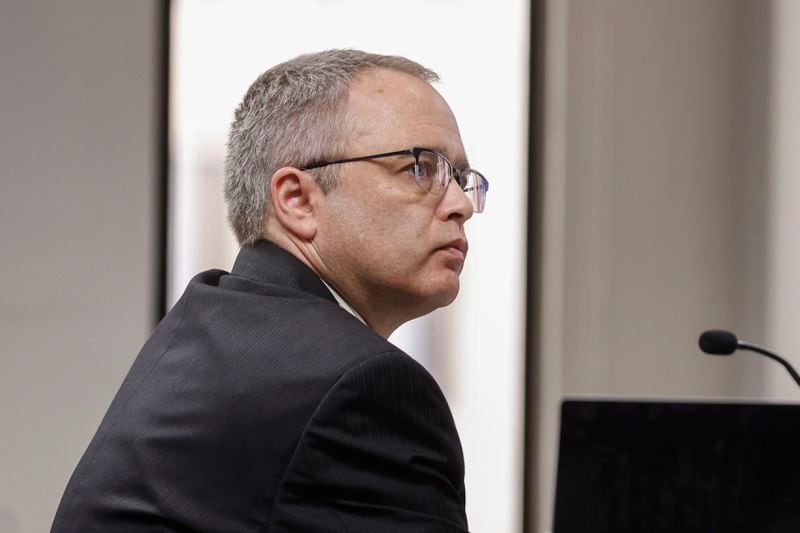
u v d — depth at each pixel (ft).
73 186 32.86
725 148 34.78
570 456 19.92
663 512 19.39
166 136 34.09
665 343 34.45
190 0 34.24
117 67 33.17
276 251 12.87
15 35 32.65
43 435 32.48
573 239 34.22
